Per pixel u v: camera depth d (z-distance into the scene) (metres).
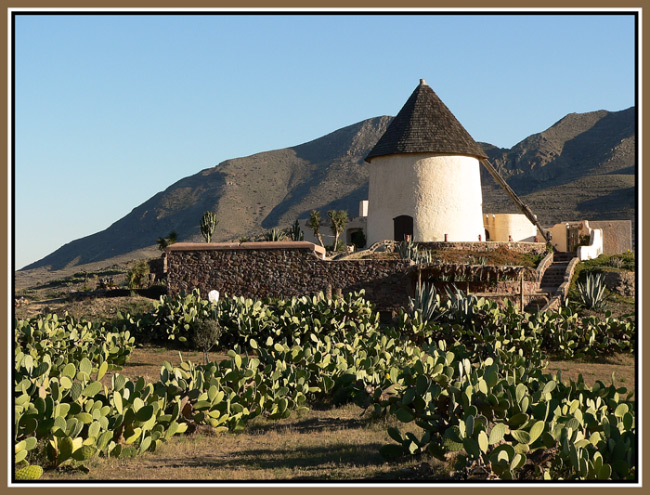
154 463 9.82
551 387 10.28
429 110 42.34
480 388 9.60
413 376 12.30
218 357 21.44
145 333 24.28
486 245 38.22
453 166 41.28
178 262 30.20
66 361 16.42
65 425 9.20
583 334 22.25
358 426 12.80
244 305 23.77
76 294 34.47
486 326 22.47
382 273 29.33
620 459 8.77
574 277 32.41
